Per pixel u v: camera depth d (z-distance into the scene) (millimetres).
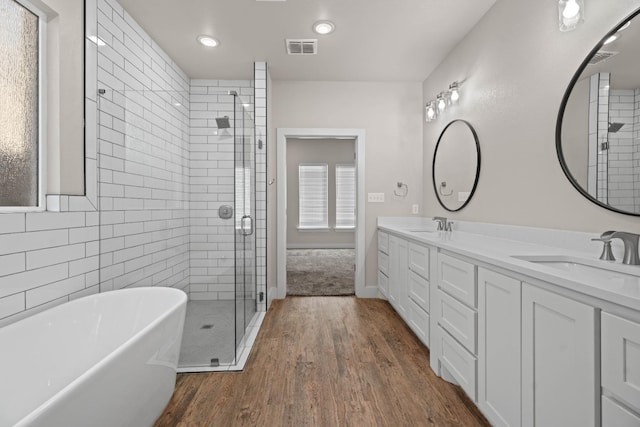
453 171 2959
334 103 3715
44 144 1669
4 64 1468
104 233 2012
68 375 1555
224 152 2445
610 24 1398
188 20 2484
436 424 1540
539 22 1848
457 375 1709
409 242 2574
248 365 2117
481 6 2336
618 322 811
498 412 1357
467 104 2711
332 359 2203
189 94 2443
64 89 1758
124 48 2332
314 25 2562
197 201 2436
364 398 1750
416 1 2270
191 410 1646
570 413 970
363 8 2346
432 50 2990
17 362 1346
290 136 3758
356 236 3803
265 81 3217
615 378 825
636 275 1157
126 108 2182
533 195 1910
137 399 1296
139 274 2232
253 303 3047
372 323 2893
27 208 1582
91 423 1030
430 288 2100
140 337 1284
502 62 2213
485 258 1415
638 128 1262
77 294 1813
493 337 1394
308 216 7855
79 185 1863
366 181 3752
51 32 1703
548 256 1470
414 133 3766
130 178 2182
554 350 1038
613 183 1367
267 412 1631
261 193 3230
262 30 2629
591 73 1468
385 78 3637
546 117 1796
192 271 2410
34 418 812
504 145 2197
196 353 2236
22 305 1475
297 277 4730
